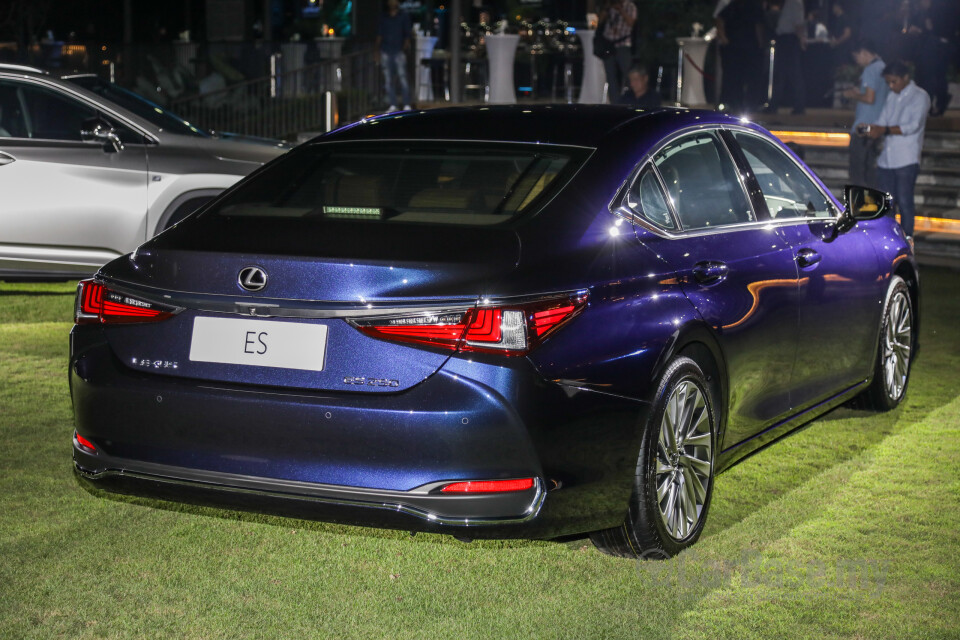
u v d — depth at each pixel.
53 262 8.73
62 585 3.96
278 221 4.05
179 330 3.80
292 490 3.67
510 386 3.55
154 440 3.83
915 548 4.35
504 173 4.24
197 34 30.31
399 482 3.59
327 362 3.63
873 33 18.08
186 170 8.81
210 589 3.95
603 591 3.96
